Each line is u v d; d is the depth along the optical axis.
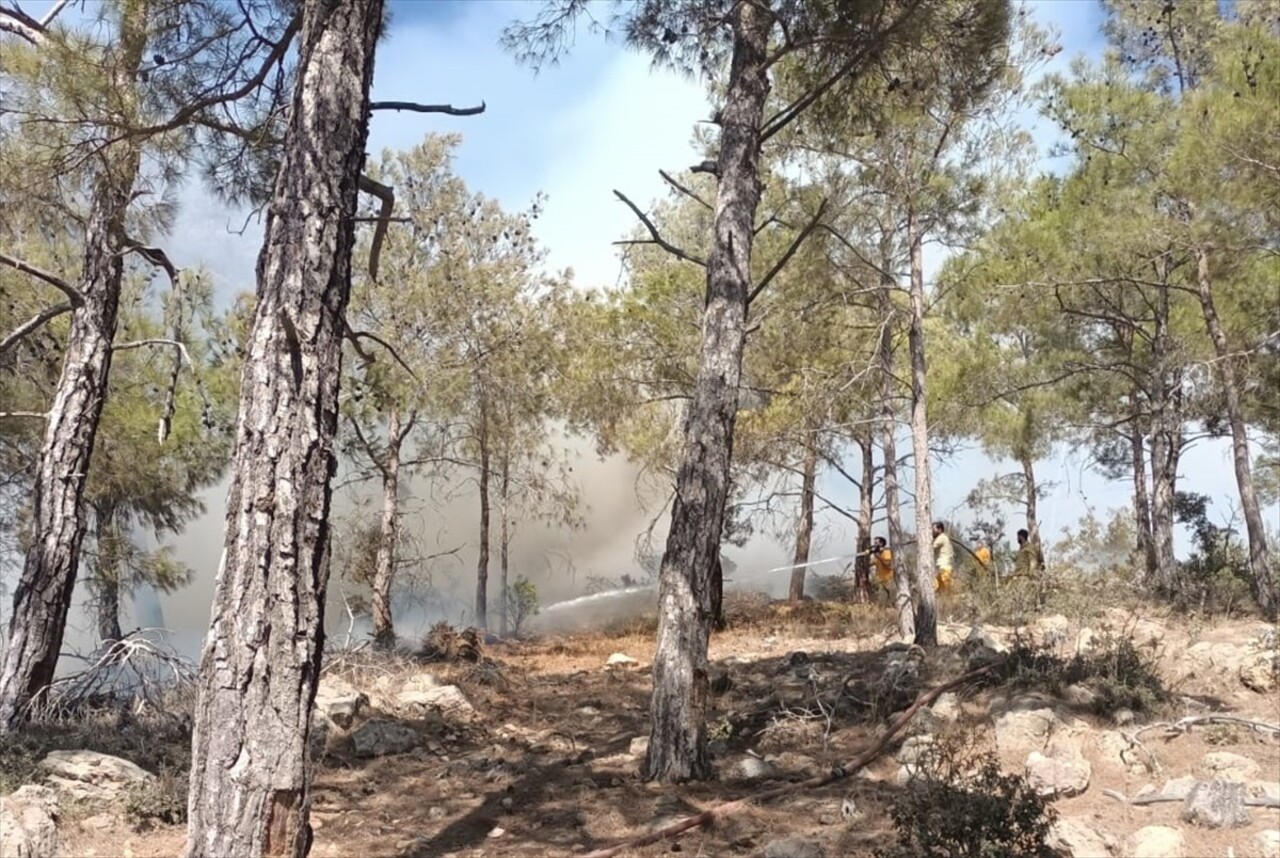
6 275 12.75
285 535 4.96
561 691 12.00
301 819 4.86
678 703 7.80
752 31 8.99
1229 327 16.52
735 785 7.55
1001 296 15.98
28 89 7.46
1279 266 15.95
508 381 17.52
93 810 6.82
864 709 9.12
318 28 5.67
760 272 15.27
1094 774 6.91
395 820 7.19
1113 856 5.62
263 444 5.05
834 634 15.55
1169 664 9.66
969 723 8.09
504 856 6.38
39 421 14.84
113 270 9.34
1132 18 17.06
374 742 9.05
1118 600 12.81
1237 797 5.96
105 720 8.65
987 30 9.57
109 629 16.23
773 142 13.30
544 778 8.04
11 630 8.77
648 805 7.11
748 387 16.22
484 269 16.91
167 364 16.27
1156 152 15.12
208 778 4.77
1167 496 16.84
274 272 5.32
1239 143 12.66
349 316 16.16
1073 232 15.57
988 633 11.83
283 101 8.31
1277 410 18.78
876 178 13.41
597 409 18.33
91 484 15.70
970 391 17.47
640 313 17.84
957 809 5.43
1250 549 14.33
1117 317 17.14
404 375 15.74
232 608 4.89
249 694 4.81
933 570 12.14
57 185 8.27
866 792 6.98
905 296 14.92
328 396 5.26
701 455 8.26
